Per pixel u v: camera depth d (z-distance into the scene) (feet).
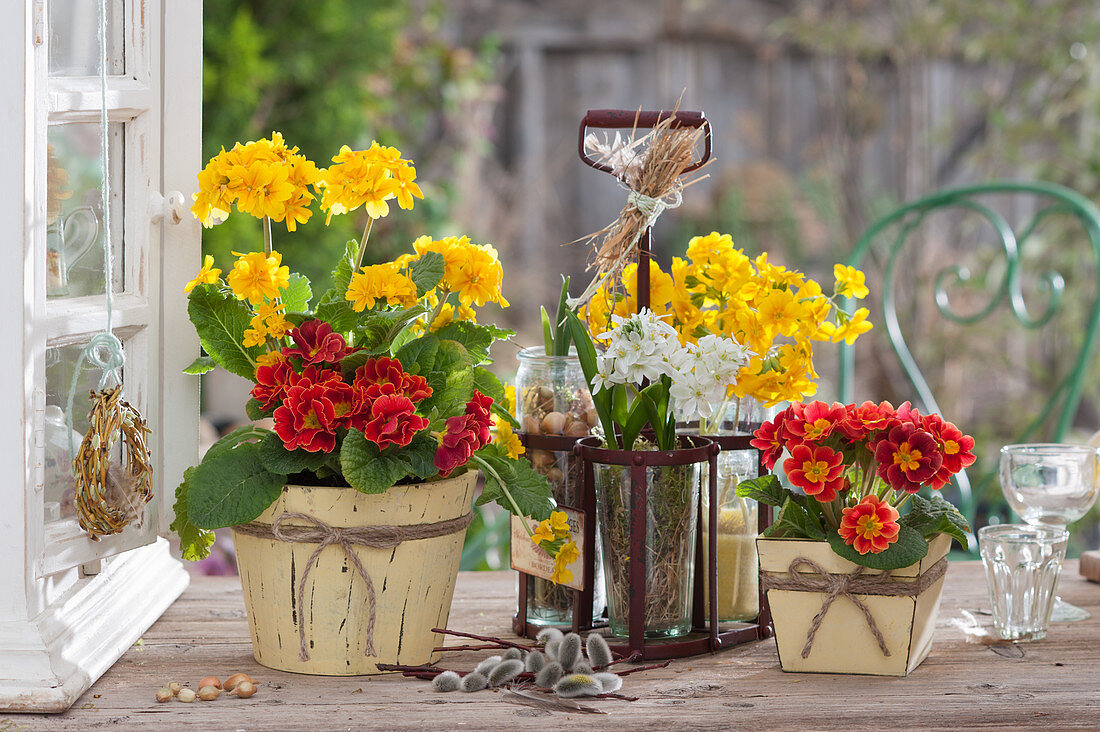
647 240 4.05
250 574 3.67
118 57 3.90
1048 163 15.28
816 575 3.66
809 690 3.59
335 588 3.59
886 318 7.76
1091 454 4.18
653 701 3.49
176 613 4.41
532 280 19.02
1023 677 3.71
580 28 19.77
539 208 19.69
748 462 4.09
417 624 3.70
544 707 3.45
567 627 4.08
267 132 12.50
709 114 19.88
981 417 16.98
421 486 3.55
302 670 3.69
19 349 3.38
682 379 3.67
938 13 16.94
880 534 3.50
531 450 4.02
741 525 4.10
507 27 19.65
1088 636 4.17
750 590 4.16
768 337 3.87
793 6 19.54
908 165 17.72
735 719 3.35
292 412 3.41
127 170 3.95
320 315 3.65
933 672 3.76
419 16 15.25
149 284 3.98
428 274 3.64
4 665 3.38
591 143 4.05
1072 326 14.69
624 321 3.69
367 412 3.44
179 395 4.10
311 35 12.43
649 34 19.83
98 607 3.88
